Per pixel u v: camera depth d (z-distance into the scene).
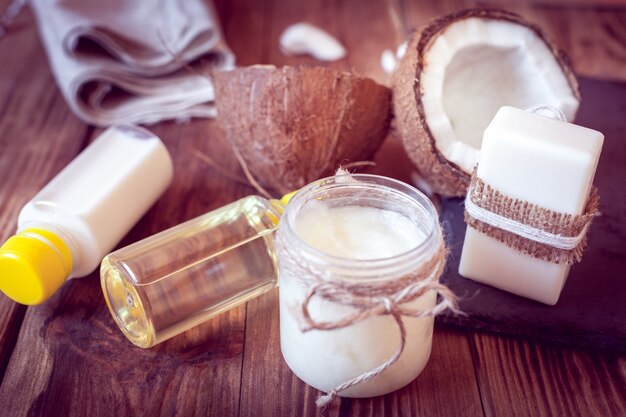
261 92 0.50
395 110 0.52
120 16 0.63
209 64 0.64
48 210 0.48
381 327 0.39
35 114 0.64
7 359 0.46
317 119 0.50
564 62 0.53
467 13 0.52
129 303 0.44
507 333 0.45
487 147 0.43
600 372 0.44
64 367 0.44
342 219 0.42
